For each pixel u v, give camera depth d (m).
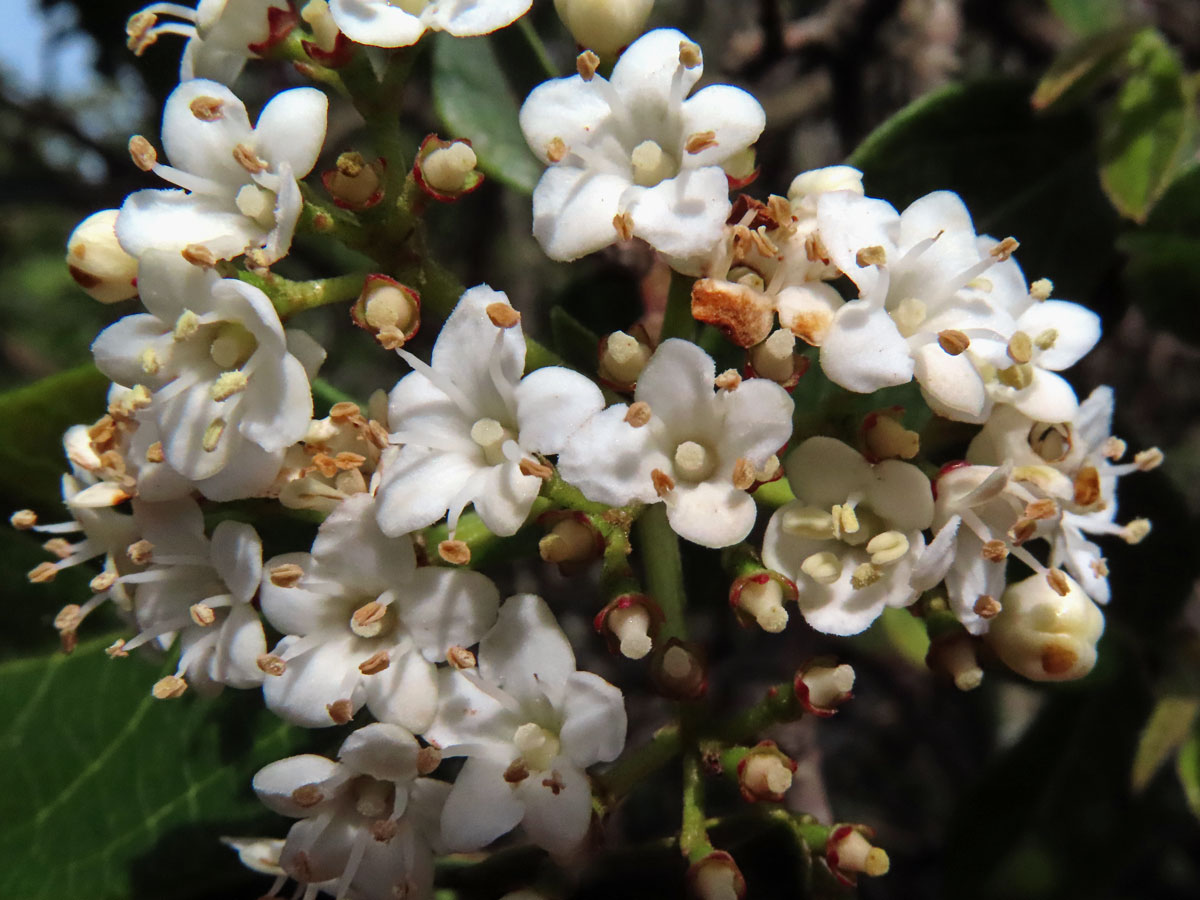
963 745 0.11
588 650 0.10
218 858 0.06
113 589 0.05
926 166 0.07
